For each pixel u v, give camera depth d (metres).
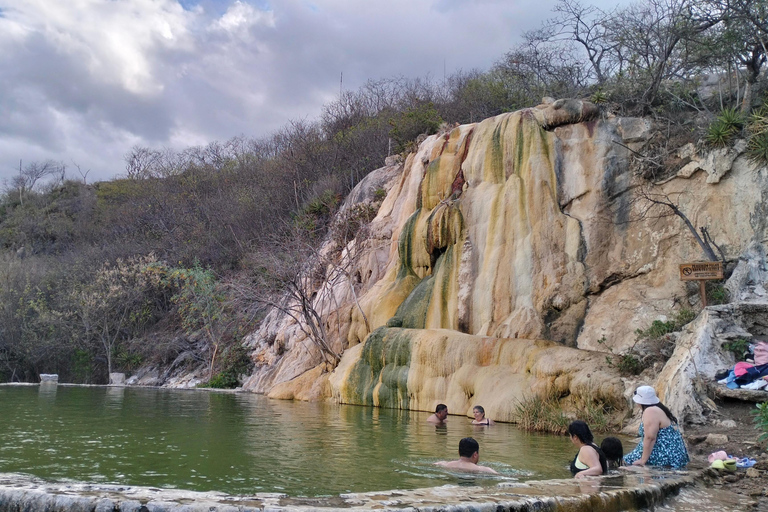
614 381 11.71
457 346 14.70
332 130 39.34
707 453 8.20
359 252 21.89
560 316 15.42
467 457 7.82
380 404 15.73
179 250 36.69
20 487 5.52
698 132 15.27
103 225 47.75
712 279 12.52
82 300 33.00
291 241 25.06
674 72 18.09
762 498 6.33
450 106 33.66
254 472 7.21
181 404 16.19
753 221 13.46
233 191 40.06
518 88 30.94
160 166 49.38
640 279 14.92
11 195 59.00
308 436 10.30
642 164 15.61
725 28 16.59
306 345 20.78
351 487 6.52
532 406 11.97
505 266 16.53
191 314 29.17
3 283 36.66
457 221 17.91
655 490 6.15
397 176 26.98
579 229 15.98
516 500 5.39
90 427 11.12
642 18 20.28
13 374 34.16
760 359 9.83
